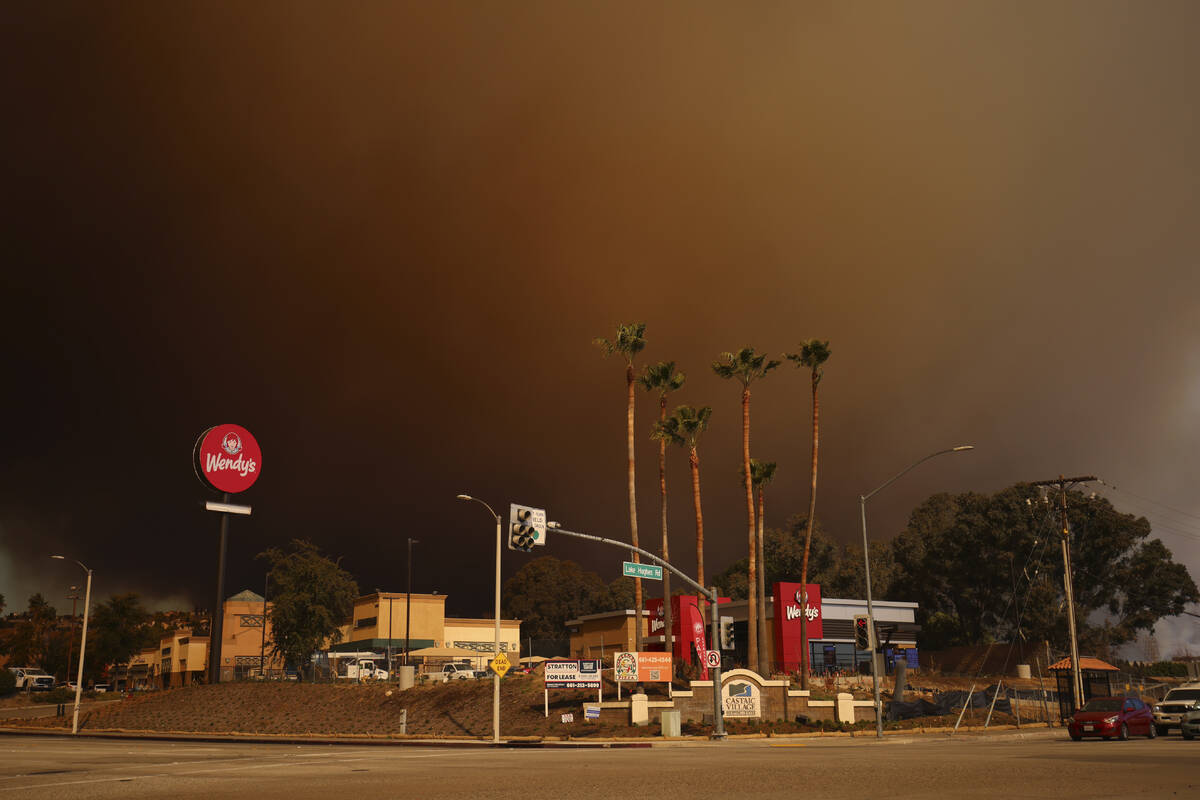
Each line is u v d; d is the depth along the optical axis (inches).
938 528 4087.1
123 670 4901.6
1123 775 675.4
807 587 2711.6
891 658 2834.6
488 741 1542.8
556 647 4372.5
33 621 4635.8
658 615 2775.6
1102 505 3511.3
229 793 628.7
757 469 2411.4
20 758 1111.0
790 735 1562.5
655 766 844.6
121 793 642.2
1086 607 3602.4
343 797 586.2
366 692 2317.9
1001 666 3410.4
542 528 1264.8
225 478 2775.6
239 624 4151.1
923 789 585.9
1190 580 3496.6
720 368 2345.0
